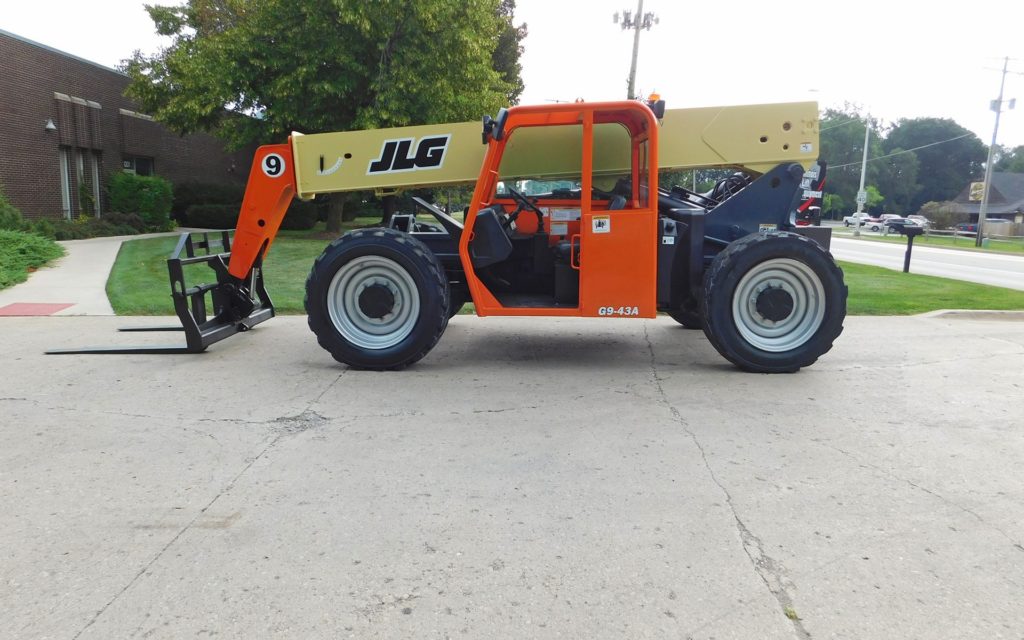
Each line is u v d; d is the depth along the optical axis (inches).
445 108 740.7
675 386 229.6
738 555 120.8
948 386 229.6
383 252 243.9
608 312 244.5
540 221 276.7
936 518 134.6
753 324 245.8
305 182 269.3
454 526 131.9
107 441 177.6
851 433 183.2
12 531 130.0
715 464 161.8
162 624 102.1
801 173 251.0
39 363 262.2
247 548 123.8
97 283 459.5
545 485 150.5
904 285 498.0
